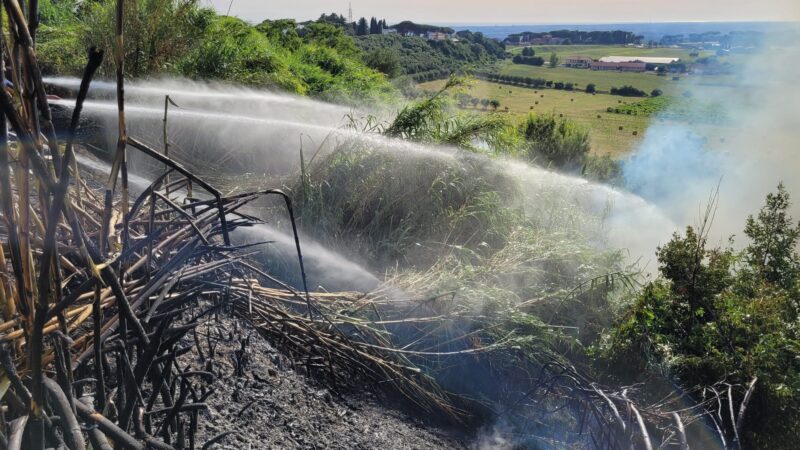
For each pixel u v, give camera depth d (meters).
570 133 15.47
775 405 4.56
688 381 4.90
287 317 3.94
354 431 3.71
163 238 2.59
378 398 4.21
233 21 11.13
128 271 2.08
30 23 1.28
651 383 4.80
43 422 1.45
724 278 5.57
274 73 10.62
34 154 1.24
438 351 4.68
